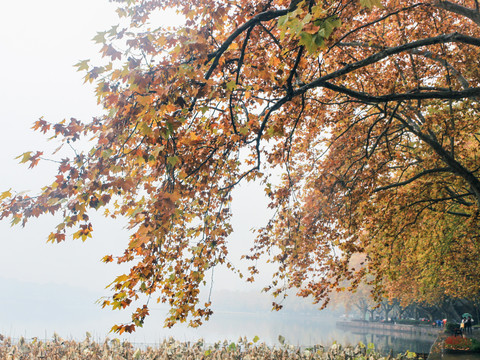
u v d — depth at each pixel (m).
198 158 6.52
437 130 12.38
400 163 13.89
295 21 3.33
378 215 12.52
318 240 11.70
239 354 11.11
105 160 4.22
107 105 4.36
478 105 10.90
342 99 11.68
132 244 4.09
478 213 13.19
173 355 10.34
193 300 6.18
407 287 25.28
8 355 10.05
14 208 3.79
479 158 12.61
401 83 10.27
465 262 21.11
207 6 5.36
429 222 15.63
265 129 6.78
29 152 3.83
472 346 19.59
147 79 4.09
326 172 12.25
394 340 38.16
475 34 10.37
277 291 8.90
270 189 8.55
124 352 11.10
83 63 3.93
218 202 7.62
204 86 4.50
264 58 6.39
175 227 6.77
